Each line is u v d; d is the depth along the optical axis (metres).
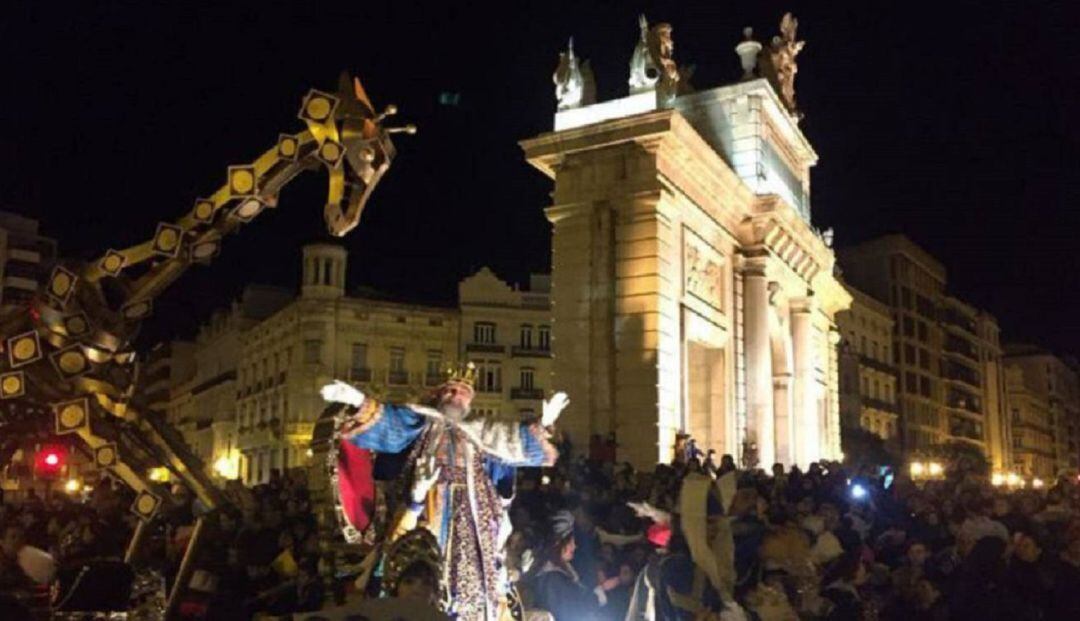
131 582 5.86
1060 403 116.19
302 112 6.19
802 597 9.51
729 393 28.02
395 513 6.05
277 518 9.49
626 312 24.02
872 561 12.37
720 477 10.30
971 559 11.15
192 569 6.17
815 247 34.66
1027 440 103.56
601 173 24.97
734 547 9.63
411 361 53.69
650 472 21.09
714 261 27.81
